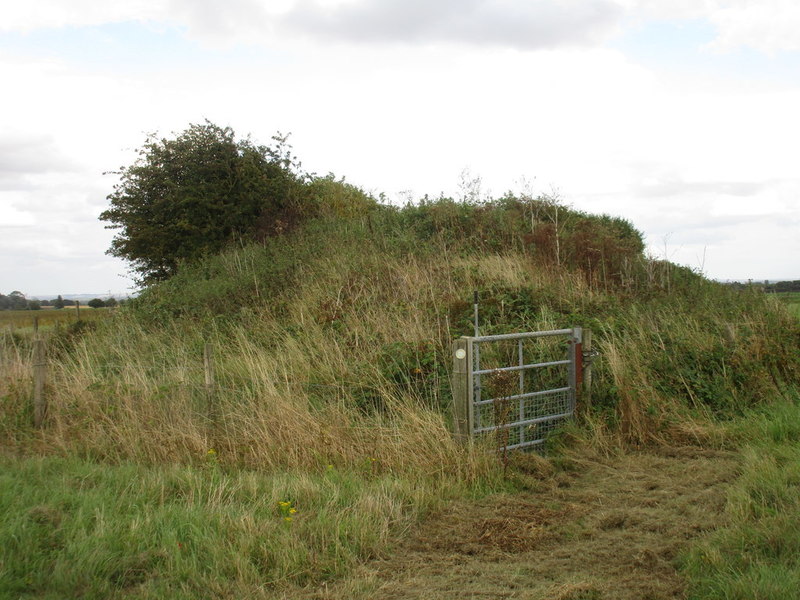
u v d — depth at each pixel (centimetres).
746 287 1327
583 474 710
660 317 1105
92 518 531
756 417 858
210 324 1305
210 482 627
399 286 1282
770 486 585
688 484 657
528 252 1505
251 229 1989
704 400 915
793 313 1205
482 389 765
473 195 1908
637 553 495
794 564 443
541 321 1066
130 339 1302
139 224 1986
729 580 420
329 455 720
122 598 418
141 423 809
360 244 1666
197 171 1988
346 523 529
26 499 570
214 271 1730
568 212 1873
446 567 483
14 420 870
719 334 1048
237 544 490
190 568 452
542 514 583
